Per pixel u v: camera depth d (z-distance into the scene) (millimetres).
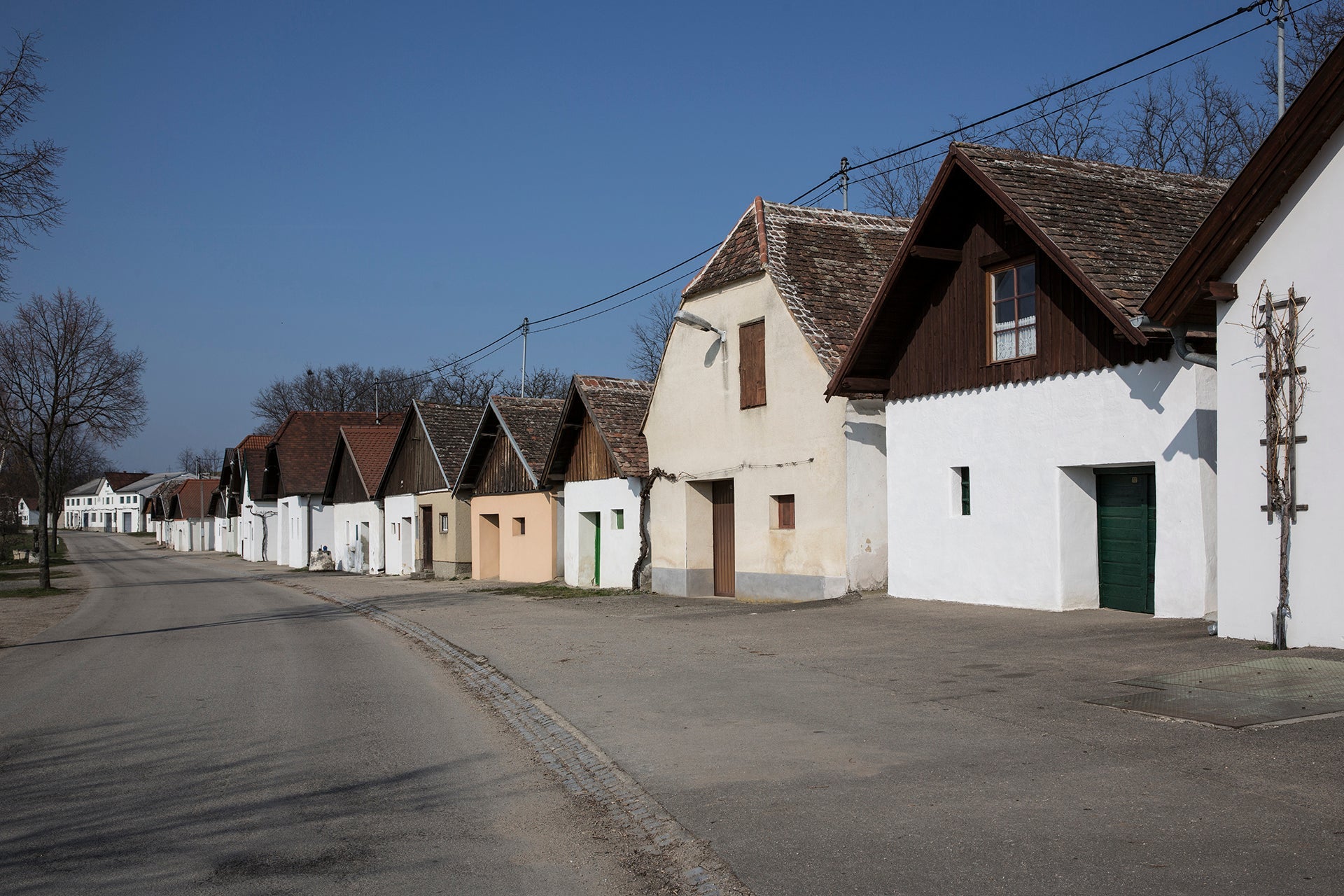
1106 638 11781
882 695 9516
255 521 67312
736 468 21141
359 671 13422
